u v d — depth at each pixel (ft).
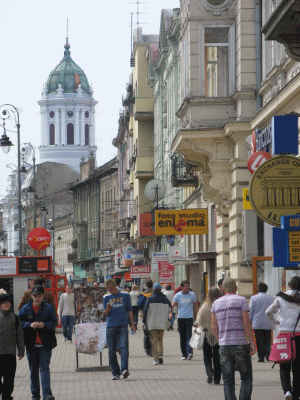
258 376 73.61
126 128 352.49
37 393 61.98
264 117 107.34
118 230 358.02
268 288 94.79
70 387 70.49
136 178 283.18
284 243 66.85
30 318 61.26
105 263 446.19
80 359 100.37
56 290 166.71
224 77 125.49
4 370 58.34
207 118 123.75
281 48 104.83
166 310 90.43
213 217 165.48
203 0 124.98
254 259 95.66
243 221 117.19
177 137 126.11
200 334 69.21
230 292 53.62
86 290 118.73
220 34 125.18
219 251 136.56
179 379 73.67
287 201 77.41
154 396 62.03
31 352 61.72
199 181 178.19
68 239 559.38
